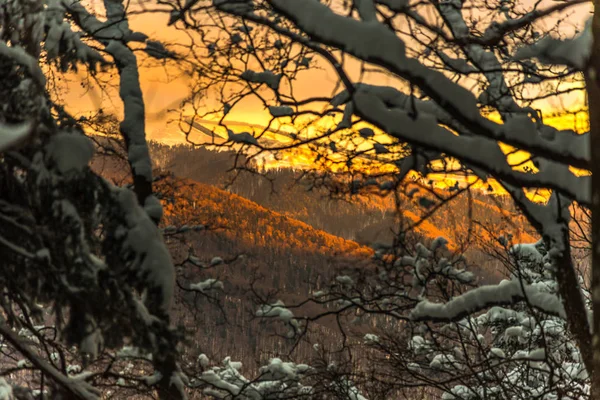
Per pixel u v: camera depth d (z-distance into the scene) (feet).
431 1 43.93
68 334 58.08
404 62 35.76
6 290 59.06
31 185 56.29
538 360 68.74
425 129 37.76
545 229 65.46
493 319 90.94
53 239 55.72
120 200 63.87
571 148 37.09
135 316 59.47
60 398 55.42
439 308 73.10
